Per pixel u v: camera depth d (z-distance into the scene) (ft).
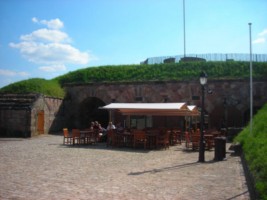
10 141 79.92
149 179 36.86
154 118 110.22
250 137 57.41
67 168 42.86
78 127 125.59
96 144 78.07
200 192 30.99
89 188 31.76
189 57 137.49
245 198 28.91
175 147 74.33
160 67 130.93
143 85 119.96
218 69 123.24
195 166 46.91
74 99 126.72
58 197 28.04
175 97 116.88
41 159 50.55
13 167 42.68
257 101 110.93
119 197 28.58
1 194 28.63
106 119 139.54
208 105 114.42
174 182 35.40
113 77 128.77
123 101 121.60
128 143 72.79
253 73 118.32
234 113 112.88
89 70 135.64
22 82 114.52
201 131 52.70
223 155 53.52
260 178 28.19
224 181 36.24
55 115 111.45
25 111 92.32
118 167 44.73
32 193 29.25
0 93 105.50
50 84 121.39
